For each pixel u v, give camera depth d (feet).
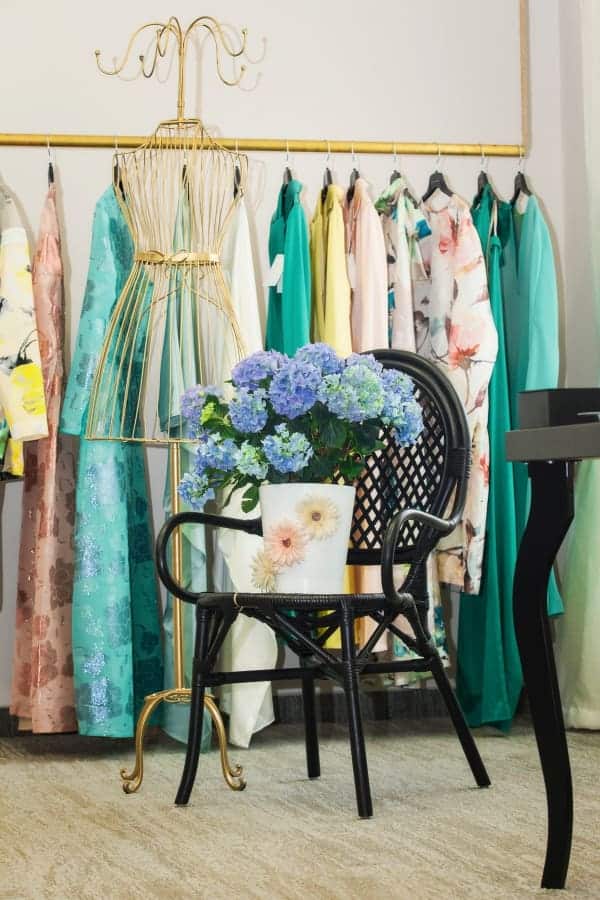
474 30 10.97
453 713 7.27
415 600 7.26
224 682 7.07
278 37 10.66
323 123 10.71
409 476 7.59
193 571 9.03
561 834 4.99
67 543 9.34
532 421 4.84
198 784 7.64
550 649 5.04
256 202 10.53
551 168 11.00
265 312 10.52
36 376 8.86
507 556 9.57
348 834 6.11
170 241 9.90
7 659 9.94
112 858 5.75
